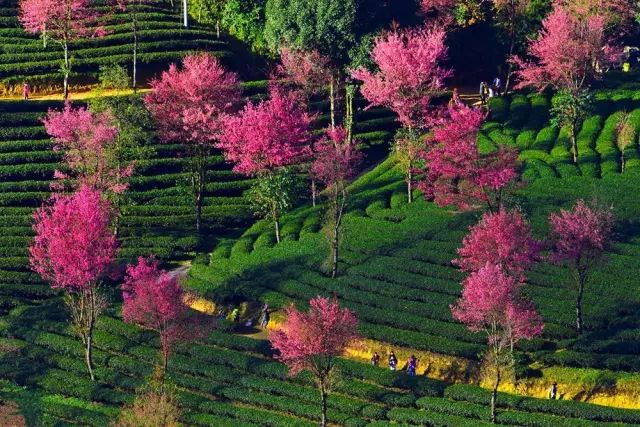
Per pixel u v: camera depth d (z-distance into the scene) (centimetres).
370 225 13525
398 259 12750
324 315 10294
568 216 11550
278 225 13988
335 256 12700
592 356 10988
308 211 14288
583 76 15725
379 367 11375
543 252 12488
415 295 12144
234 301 12625
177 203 14575
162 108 14512
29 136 15300
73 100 16088
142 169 14938
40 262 11938
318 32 15950
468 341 11494
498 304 10581
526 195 13500
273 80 16075
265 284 12744
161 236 13962
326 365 10669
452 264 12588
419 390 11038
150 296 11038
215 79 14500
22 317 12444
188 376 11456
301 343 10212
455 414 10638
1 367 11669
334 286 12444
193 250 13800
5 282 12988
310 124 15512
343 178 12975
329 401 10888
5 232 13750
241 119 14088
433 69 15112
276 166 13800
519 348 11369
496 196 12825
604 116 15950
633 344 11031
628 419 10262
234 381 11344
